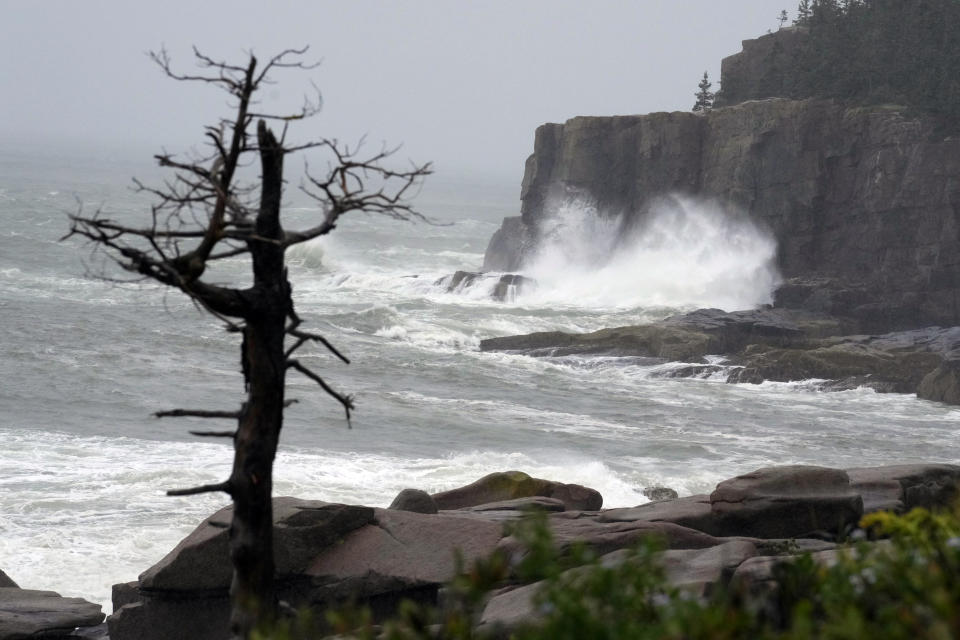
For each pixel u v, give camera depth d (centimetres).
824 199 18738
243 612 1745
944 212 17362
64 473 6544
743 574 2194
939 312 17250
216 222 1622
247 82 1652
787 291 17475
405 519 3331
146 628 3228
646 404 11362
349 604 871
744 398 12125
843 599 860
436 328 15475
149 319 14538
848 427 10750
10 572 4778
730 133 19562
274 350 1747
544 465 7700
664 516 3666
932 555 878
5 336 12675
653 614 818
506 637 2195
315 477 6844
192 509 5847
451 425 9469
